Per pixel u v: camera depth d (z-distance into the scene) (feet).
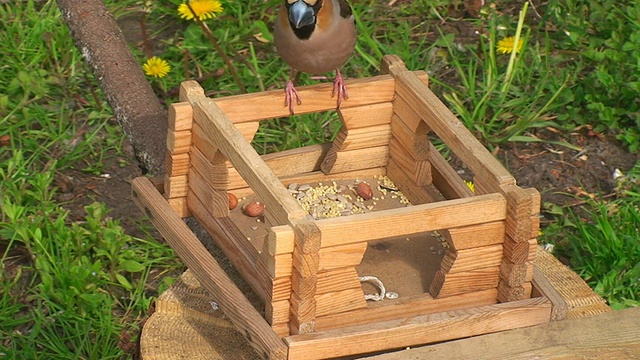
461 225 12.79
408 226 12.48
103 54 20.58
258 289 13.57
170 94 25.22
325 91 15.16
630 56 24.38
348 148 15.87
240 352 13.78
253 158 12.95
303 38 15.99
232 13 27.14
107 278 20.08
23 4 27.61
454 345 12.44
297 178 16.02
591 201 22.17
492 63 24.44
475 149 13.48
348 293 12.69
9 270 20.75
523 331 12.73
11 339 19.13
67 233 20.44
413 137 15.26
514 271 13.14
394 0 28.02
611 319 12.94
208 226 15.02
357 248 12.31
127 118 19.70
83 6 21.31
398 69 15.46
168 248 21.13
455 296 13.38
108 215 22.25
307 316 12.32
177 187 15.29
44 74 25.49
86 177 23.35
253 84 25.11
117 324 19.34
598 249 20.11
